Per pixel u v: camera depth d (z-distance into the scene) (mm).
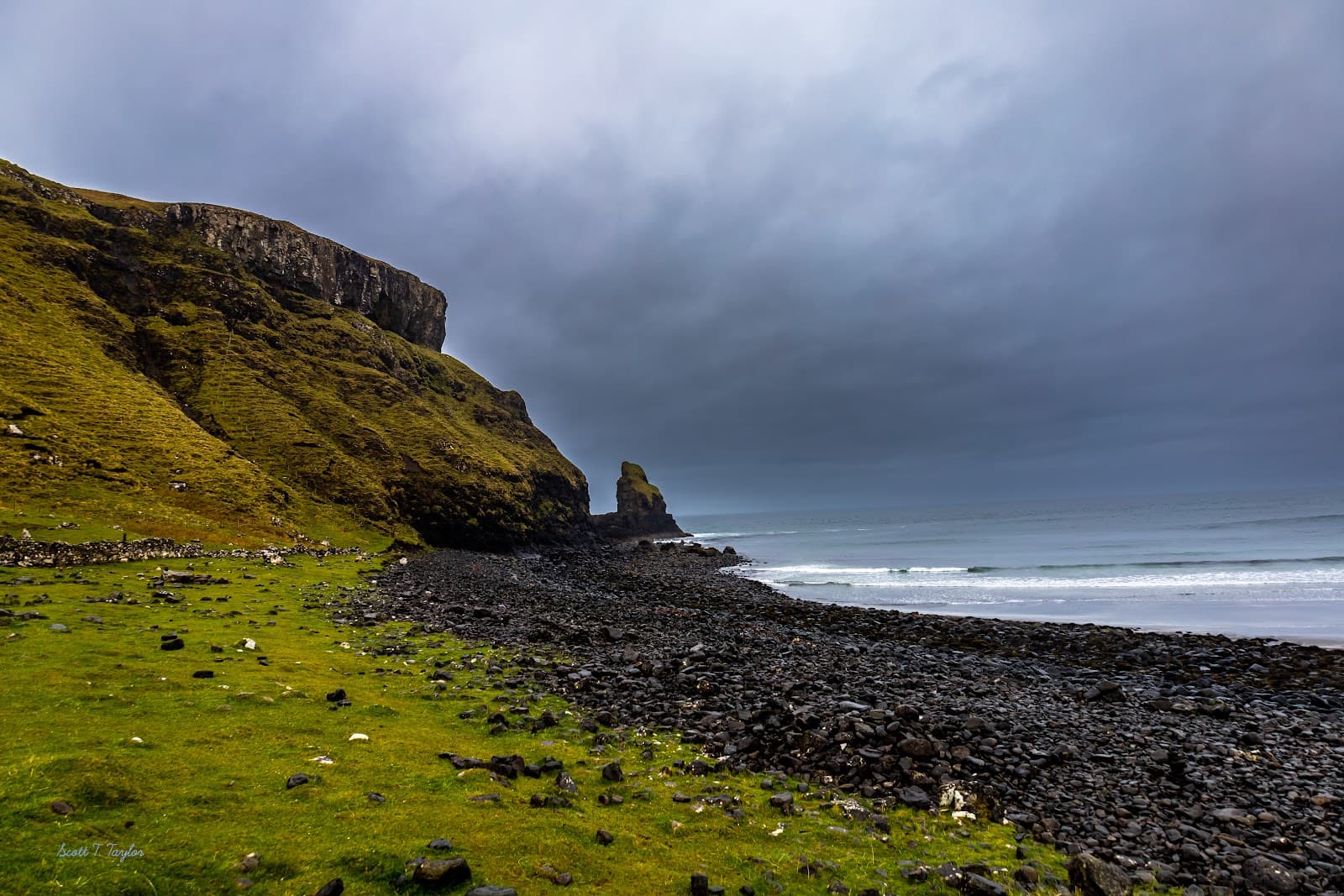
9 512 40344
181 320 107188
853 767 14406
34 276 87375
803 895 8891
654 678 22141
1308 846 12219
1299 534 113375
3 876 6602
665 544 166125
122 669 15523
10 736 10492
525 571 76062
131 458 59719
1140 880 10516
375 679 19016
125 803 8727
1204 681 30094
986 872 10039
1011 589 67438
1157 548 101188
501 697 18281
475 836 9141
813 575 87375
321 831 8781
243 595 32031
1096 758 16719
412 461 108688
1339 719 23766
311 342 129375
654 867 9211
